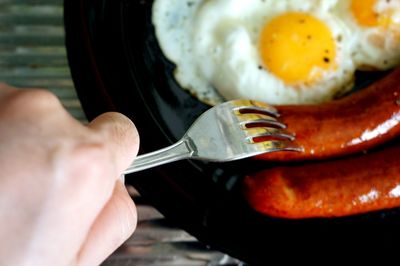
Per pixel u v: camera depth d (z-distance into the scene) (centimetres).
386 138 37
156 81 39
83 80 37
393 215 37
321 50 40
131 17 40
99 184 24
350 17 41
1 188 23
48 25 42
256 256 35
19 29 42
